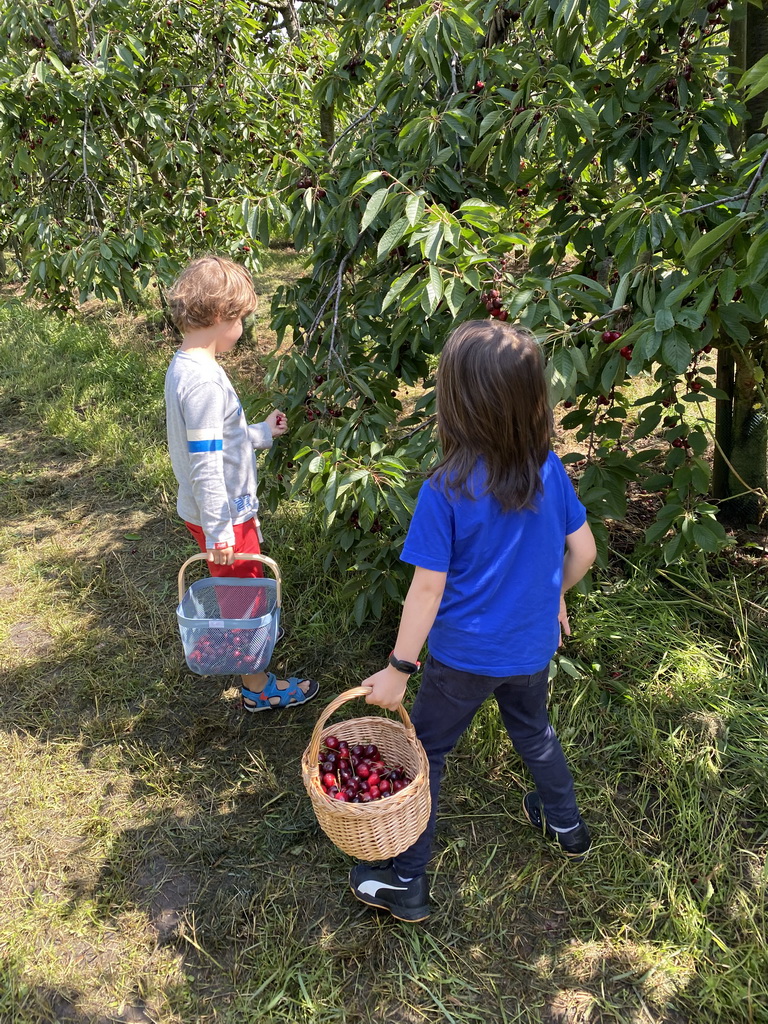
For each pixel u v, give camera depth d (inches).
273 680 101.7
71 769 94.7
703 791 84.7
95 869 81.1
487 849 80.6
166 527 154.6
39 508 164.2
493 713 92.7
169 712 103.7
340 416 107.8
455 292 75.9
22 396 227.5
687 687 97.5
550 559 60.3
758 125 117.2
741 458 128.8
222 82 200.5
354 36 124.1
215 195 218.8
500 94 95.1
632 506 141.9
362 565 103.9
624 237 79.7
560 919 73.2
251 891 77.8
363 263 120.4
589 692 99.0
